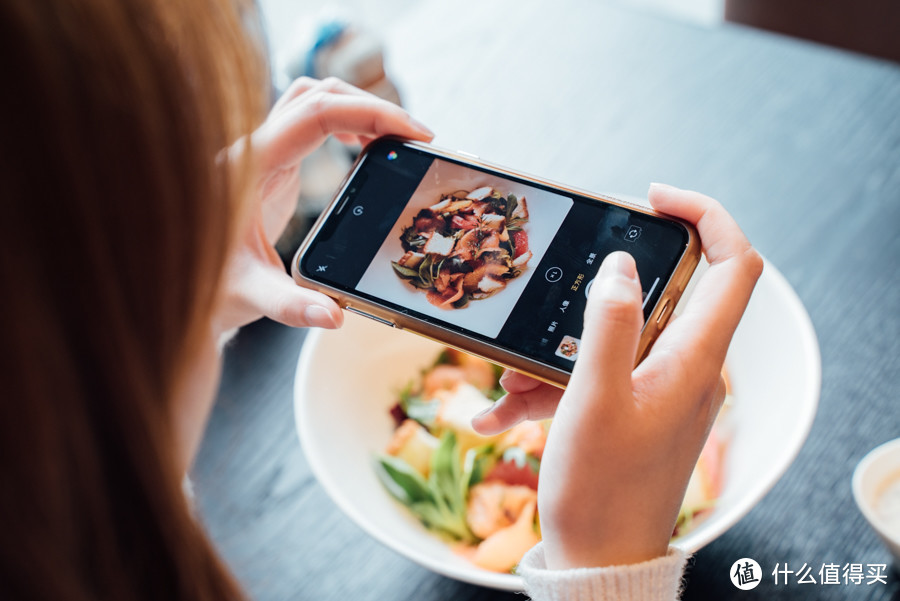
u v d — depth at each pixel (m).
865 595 0.45
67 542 0.25
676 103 0.62
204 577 0.29
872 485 0.46
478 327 0.41
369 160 0.45
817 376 0.44
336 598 0.48
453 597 0.47
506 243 0.42
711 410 0.39
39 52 0.19
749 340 0.47
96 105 0.20
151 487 0.26
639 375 0.37
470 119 0.63
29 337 0.21
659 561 0.37
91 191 0.21
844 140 0.58
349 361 0.50
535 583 0.38
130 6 0.21
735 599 0.46
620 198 0.43
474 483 0.47
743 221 0.56
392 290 0.42
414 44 0.69
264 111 0.29
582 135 0.61
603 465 0.36
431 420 0.50
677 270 0.40
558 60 0.65
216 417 0.54
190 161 0.23
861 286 0.53
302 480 0.51
